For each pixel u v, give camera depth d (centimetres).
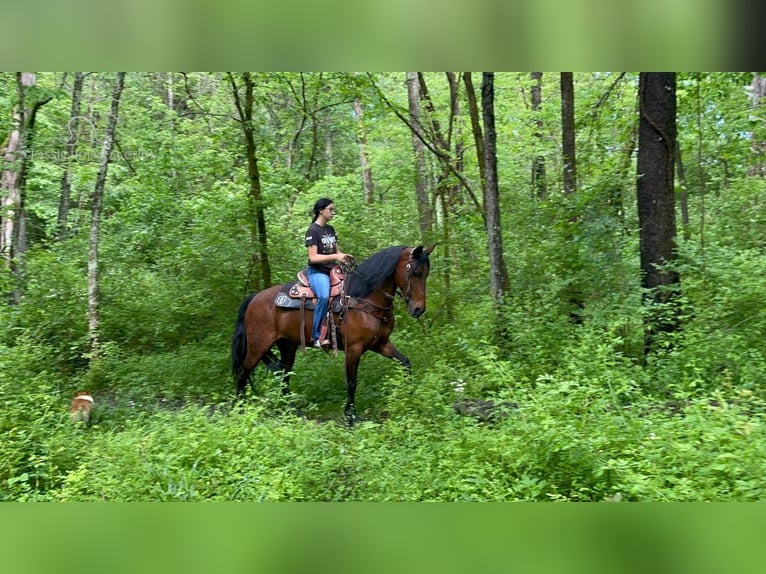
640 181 852
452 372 763
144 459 514
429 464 495
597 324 796
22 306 1121
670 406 614
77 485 480
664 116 828
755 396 579
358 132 1684
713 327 739
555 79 1788
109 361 995
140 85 1761
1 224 1440
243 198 1125
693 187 1355
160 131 1477
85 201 1858
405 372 748
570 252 944
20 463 560
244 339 883
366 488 481
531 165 1627
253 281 1173
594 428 466
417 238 1305
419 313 778
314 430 592
